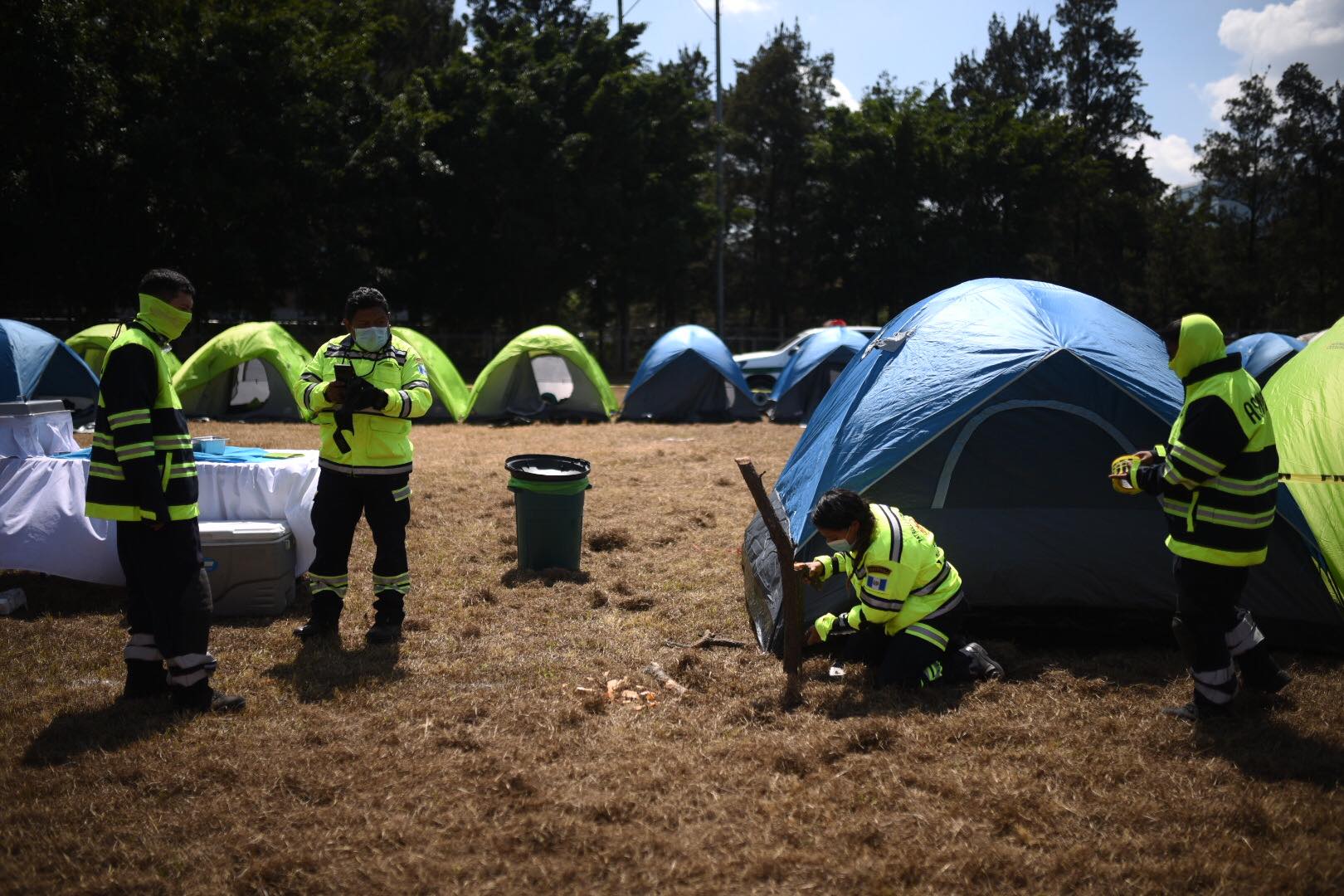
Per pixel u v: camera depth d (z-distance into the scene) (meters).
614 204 31.44
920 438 5.52
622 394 25.59
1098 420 5.58
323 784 3.75
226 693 4.71
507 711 4.52
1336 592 5.15
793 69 44.59
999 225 40.00
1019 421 5.64
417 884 3.12
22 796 3.68
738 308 50.78
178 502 4.42
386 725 4.38
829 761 4.01
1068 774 3.81
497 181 30.56
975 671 4.88
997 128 40.12
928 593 4.86
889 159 39.03
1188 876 3.10
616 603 6.46
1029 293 6.28
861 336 18.30
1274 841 3.34
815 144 39.88
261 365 17.89
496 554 7.69
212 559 5.90
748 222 45.97
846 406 6.37
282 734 4.24
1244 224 51.56
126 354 4.30
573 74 32.59
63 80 21.61
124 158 22.86
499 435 15.57
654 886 3.12
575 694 4.78
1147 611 5.33
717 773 3.86
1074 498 5.55
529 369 18.14
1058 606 5.35
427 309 33.34
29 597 6.29
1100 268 49.47
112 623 5.83
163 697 4.68
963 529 5.50
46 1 21.33
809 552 5.55
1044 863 3.20
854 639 5.05
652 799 3.68
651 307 50.59
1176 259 50.69
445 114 29.95
